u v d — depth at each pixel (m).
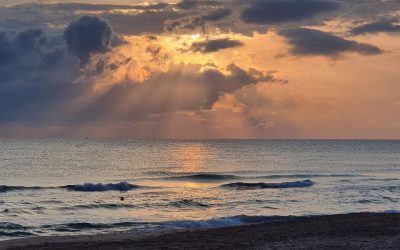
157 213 39.91
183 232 27.56
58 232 31.62
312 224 28.61
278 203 45.25
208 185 64.38
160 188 59.97
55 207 42.81
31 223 34.81
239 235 25.42
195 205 44.22
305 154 158.88
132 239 25.59
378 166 103.44
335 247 20.84
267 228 27.73
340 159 129.75
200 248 21.88
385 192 53.66
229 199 48.19
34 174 80.75
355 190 55.84
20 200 47.69
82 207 42.84
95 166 99.25
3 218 37.06
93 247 23.17
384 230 25.66
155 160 122.75
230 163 112.38
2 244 24.77
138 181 70.75
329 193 53.00
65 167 95.69
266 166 102.50
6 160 113.00
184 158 133.25
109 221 35.84
